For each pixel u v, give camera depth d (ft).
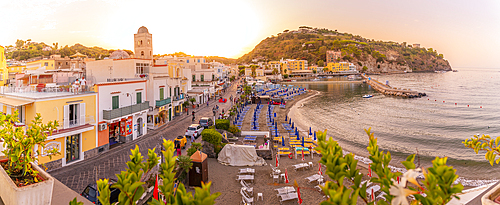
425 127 152.66
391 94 340.39
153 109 110.52
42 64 178.40
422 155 101.55
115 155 76.38
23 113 65.00
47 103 64.69
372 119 177.27
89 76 116.78
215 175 65.67
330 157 10.59
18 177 18.57
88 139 74.33
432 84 489.26
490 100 271.69
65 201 20.04
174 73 137.39
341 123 162.61
